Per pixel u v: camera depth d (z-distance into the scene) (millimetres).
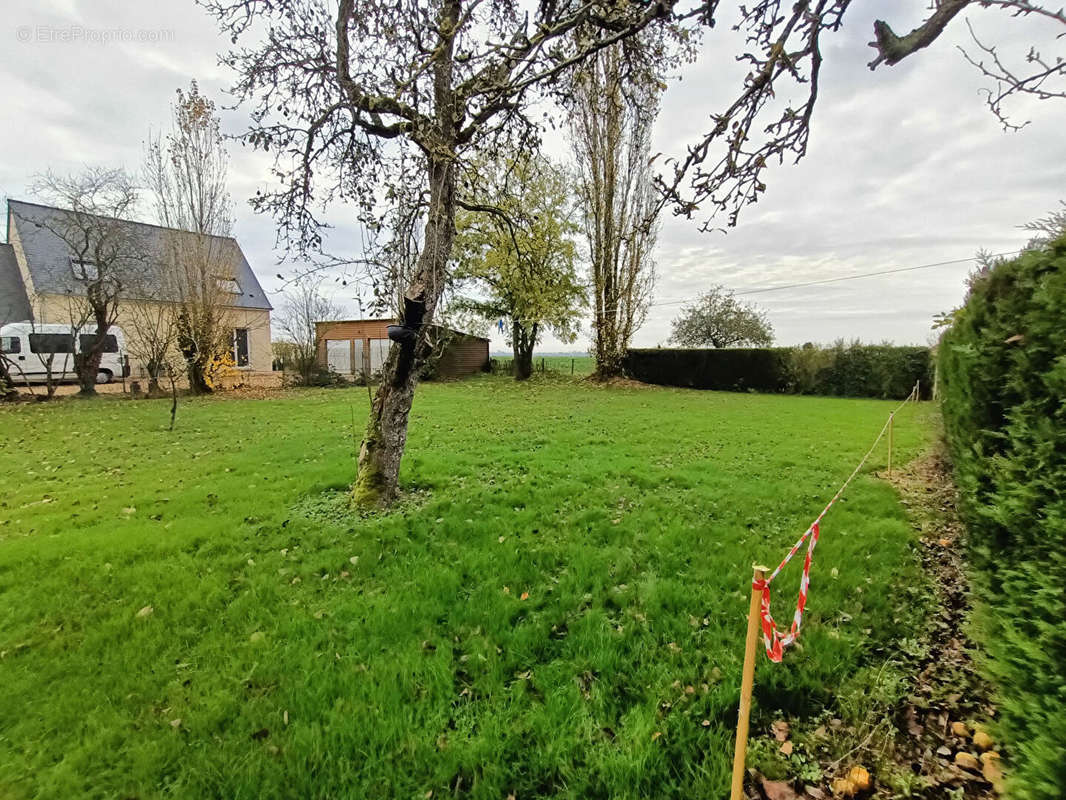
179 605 3033
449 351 22625
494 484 5602
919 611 2898
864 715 2113
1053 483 1643
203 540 4059
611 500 5035
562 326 20984
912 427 10000
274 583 3316
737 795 1622
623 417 11102
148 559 3713
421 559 3652
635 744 1941
